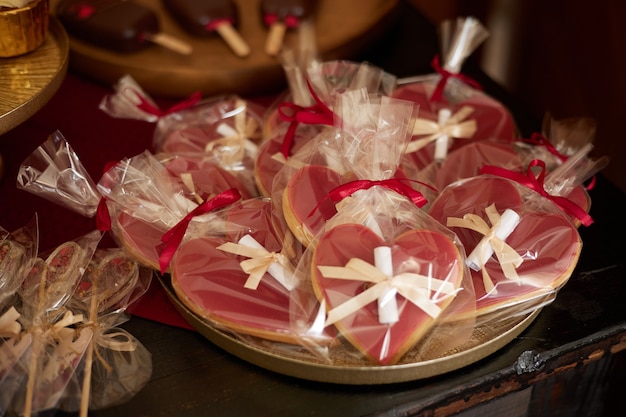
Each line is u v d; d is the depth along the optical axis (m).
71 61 0.85
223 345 0.62
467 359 0.60
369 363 0.59
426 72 0.89
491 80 0.88
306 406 0.60
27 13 0.70
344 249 0.61
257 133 0.78
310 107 0.72
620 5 0.98
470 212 0.65
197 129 0.77
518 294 0.61
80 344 0.62
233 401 0.60
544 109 1.19
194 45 0.86
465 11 1.27
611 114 1.06
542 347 0.63
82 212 0.68
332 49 0.85
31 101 0.67
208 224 0.65
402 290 0.59
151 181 0.66
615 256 0.70
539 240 0.63
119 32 0.83
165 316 0.65
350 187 0.63
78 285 0.65
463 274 0.61
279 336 0.59
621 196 0.75
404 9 0.99
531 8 1.14
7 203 0.74
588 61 1.07
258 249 0.62
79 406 0.60
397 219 0.64
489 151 0.72
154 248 0.65
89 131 0.81
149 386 0.61
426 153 0.74
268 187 0.69
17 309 0.64
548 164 0.74
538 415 0.73
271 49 0.85
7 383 0.60
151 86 0.83
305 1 0.88
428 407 0.60
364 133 0.66
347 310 0.58
